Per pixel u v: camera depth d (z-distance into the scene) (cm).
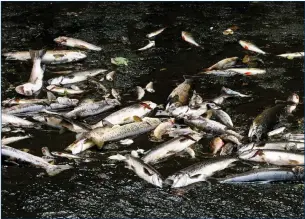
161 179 578
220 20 1054
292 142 622
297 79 818
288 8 1117
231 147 629
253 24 1033
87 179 599
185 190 576
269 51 916
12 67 862
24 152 617
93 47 912
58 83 800
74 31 1000
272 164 607
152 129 676
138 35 984
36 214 551
